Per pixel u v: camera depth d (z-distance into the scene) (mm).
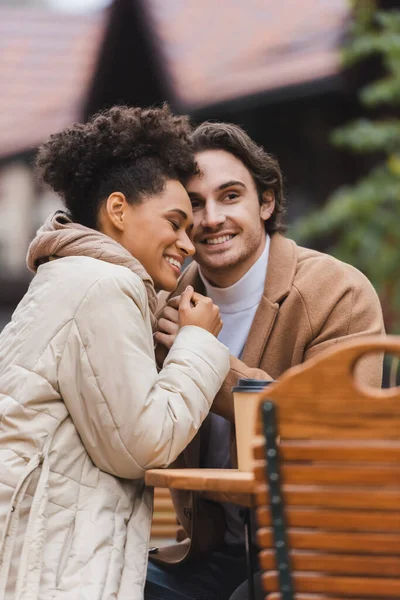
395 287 9586
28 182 19125
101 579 2883
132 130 3518
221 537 3715
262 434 2299
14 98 16484
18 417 3057
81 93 14727
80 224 3539
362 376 3637
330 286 3830
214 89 11750
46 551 2914
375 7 10516
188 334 3324
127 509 3115
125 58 13992
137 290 3193
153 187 3488
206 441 3812
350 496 2262
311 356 3771
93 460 3109
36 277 3307
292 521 2303
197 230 3873
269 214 4020
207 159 3863
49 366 3084
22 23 19516
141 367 3088
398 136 9867
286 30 12719
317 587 2295
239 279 3893
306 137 12727
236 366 3561
